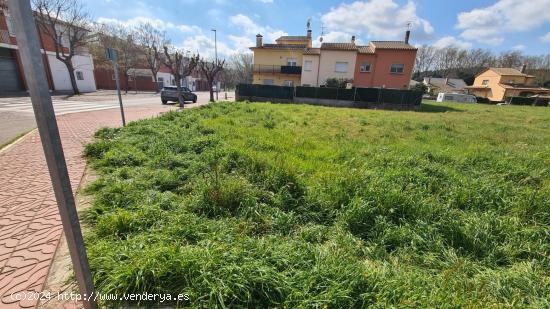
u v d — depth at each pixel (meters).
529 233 2.86
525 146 7.38
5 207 3.21
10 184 3.90
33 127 8.45
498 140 8.29
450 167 5.11
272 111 13.84
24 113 11.38
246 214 3.10
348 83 27.31
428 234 2.83
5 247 2.45
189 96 21.81
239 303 1.88
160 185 3.84
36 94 1.21
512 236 2.83
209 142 5.89
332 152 5.80
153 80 48.00
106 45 35.88
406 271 2.36
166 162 4.72
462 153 6.19
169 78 52.50
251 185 3.66
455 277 2.22
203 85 69.62
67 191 1.40
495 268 2.46
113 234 2.60
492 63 69.12
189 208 3.19
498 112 19.56
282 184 3.81
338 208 3.37
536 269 2.40
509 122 13.42
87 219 2.92
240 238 2.54
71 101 18.92
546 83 52.59
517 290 2.08
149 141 6.05
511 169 4.89
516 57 67.81
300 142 6.54
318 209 3.36
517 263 2.50
